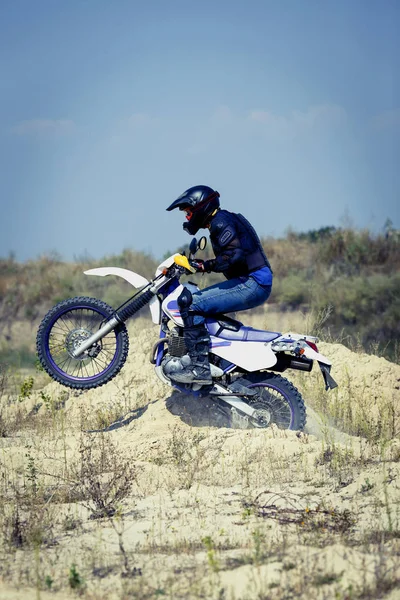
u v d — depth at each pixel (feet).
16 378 68.18
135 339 55.42
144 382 49.78
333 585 22.39
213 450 36.40
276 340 39.06
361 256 122.93
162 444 37.35
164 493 31.99
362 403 45.52
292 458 35.14
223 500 30.53
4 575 24.45
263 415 39.34
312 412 43.47
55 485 33.47
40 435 42.91
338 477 32.50
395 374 47.67
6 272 139.74
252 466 34.60
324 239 133.90
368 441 37.42
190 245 38.29
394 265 119.34
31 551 26.40
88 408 47.34
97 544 26.55
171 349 39.19
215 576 23.31
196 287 39.58
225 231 37.68
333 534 26.43
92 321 44.68
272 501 30.04
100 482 32.81
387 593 21.98
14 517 29.14
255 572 23.35
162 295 40.29
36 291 127.85
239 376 40.09
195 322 38.29
